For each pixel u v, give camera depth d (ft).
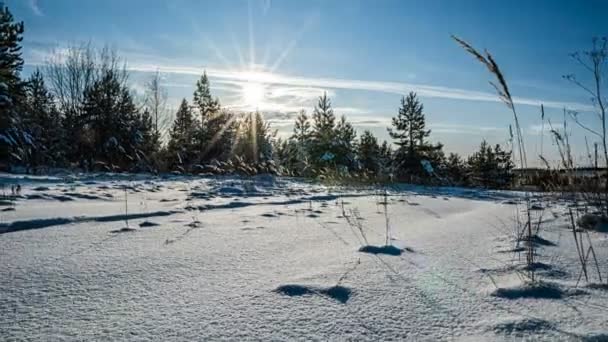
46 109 85.51
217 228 12.07
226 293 5.94
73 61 93.04
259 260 8.01
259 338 4.45
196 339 4.41
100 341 4.34
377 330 4.69
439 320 4.97
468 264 7.67
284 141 94.27
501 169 103.35
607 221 11.95
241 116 86.53
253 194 26.40
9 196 18.93
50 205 16.81
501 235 10.96
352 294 5.89
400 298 5.74
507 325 4.75
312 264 7.69
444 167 122.42
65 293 5.90
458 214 17.21
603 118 10.37
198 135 84.33
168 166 67.00
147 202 19.30
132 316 5.05
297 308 5.34
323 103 108.88
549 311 5.20
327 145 97.09
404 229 12.37
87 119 78.18
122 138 78.84
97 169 68.03
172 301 5.60
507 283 6.40
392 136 113.39
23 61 59.82
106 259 7.94
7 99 53.11
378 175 40.83
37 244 9.30
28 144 53.31
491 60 8.05
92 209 15.56
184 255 8.39
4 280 6.47
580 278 6.66
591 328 4.62
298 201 22.29
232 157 79.51
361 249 9.03
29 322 4.83
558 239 10.28
